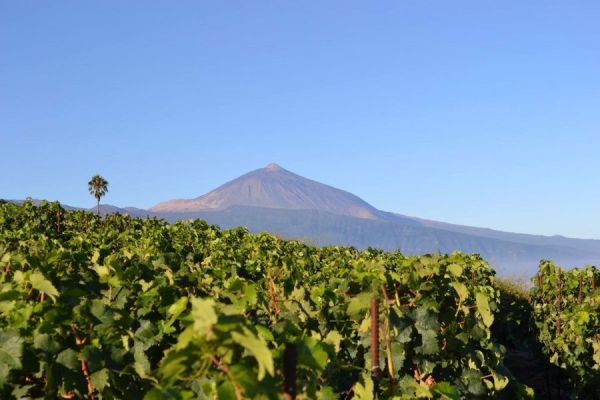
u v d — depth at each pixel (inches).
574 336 506.0
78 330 203.0
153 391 137.3
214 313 113.5
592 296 542.0
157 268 343.6
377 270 284.2
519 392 314.7
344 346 259.4
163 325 229.8
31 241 427.5
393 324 248.1
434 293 280.7
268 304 269.7
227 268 392.8
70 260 290.2
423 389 212.7
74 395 188.9
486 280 663.8
